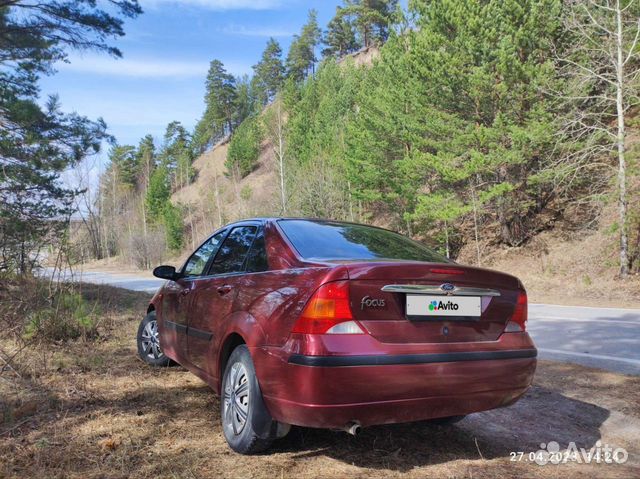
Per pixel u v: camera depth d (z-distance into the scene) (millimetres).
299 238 3553
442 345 3000
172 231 61594
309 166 36969
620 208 16609
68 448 3221
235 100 107500
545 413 4230
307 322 2803
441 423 3877
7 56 13047
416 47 21422
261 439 3113
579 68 18250
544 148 19578
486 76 18828
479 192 20922
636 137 19578
